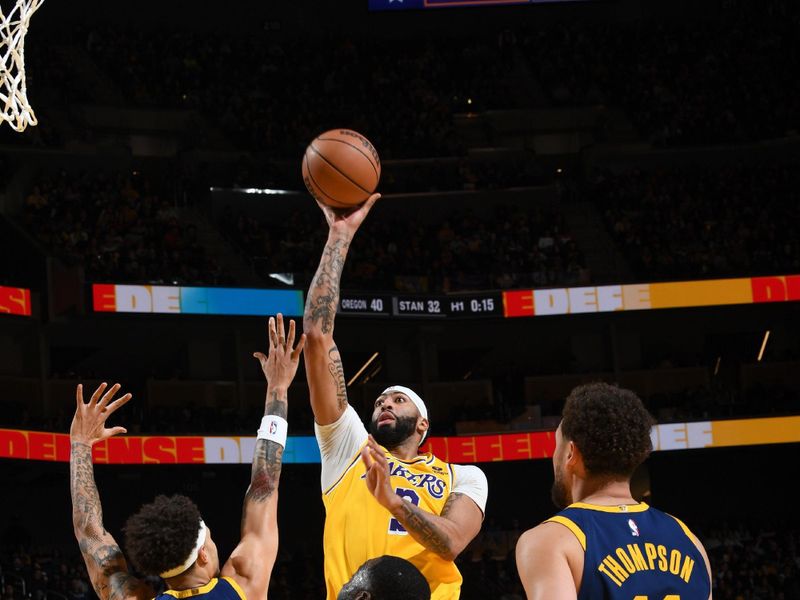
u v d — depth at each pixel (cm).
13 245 2561
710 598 322
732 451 2806
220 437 2414
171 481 2706
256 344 2798
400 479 460
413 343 2886
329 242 482
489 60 3591
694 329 3000
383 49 3612
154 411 2448
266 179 3067
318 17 3616
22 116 866
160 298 2480
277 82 3428
